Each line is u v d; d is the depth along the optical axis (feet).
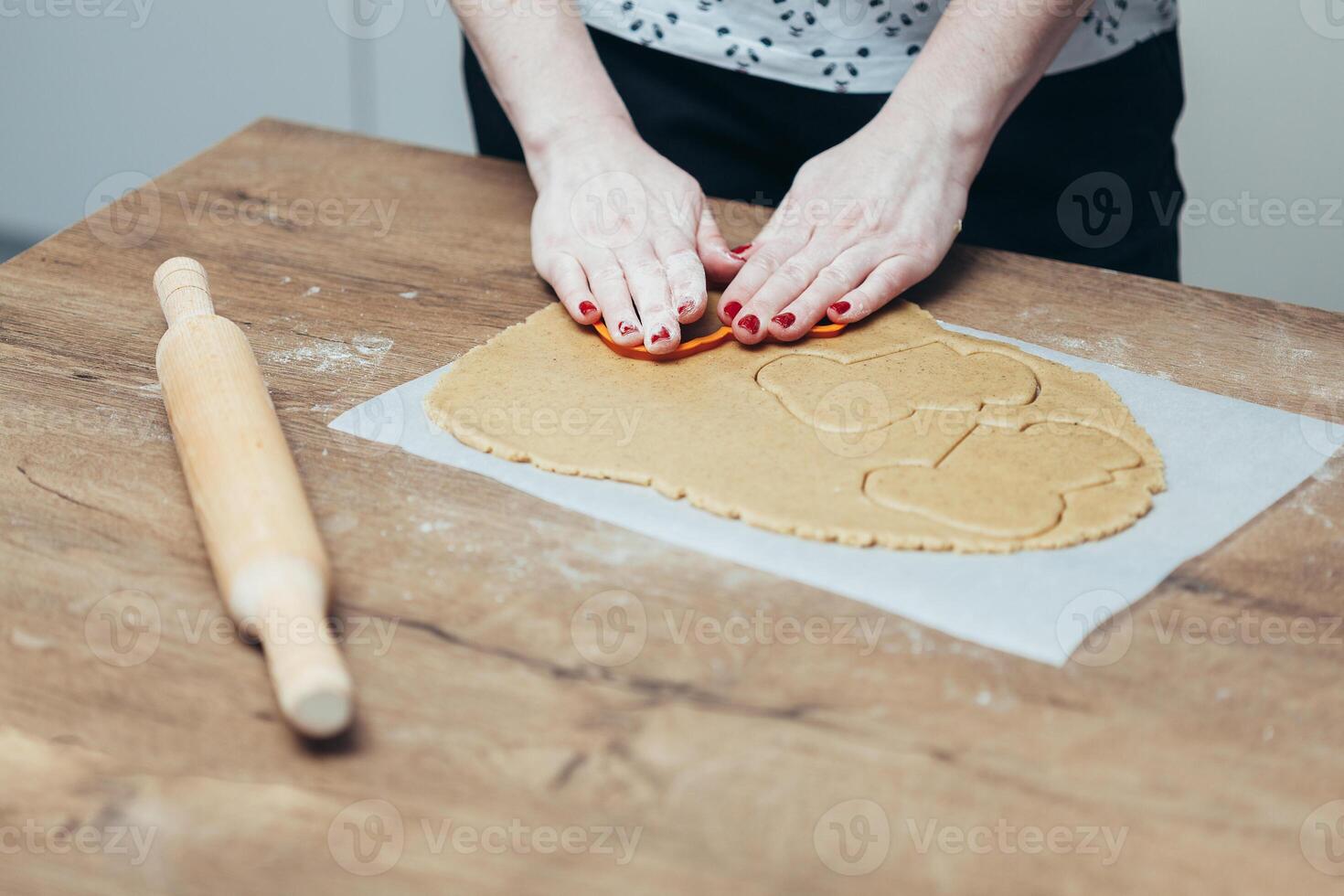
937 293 3.10
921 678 1.88
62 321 2.91
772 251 2.98
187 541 2.17
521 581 2.08
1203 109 5.48
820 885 1.55
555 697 1.84
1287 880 1.57
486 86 3.94
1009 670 1.90
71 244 3.28
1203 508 2.27
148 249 3.26
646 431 2.47
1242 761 1.74
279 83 7.03
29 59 7.43
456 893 1.53
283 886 1.53
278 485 2.03
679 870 1.57
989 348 2.79
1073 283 3.14
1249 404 2.61
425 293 3.07
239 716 1.80
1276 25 5.17
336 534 2.18
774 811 1.66
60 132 7.64
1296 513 2.26
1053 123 3.67
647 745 1.76
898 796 1.68
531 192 3.63
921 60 3.18
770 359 2.75
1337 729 1.80
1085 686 1.87
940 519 2.21
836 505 2.25
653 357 2.74
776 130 3.68
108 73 7.37
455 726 1.78
